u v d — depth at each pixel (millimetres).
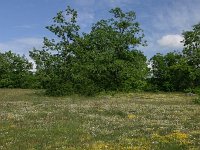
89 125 25859
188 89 73625
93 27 70438
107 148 18609
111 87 66375
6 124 26219
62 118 29344
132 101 46562
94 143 19766
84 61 61062
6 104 40812
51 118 29328
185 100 49156
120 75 66125
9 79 92875
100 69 61438
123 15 70938
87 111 34000
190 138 20625
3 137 21625
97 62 61719
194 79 80875
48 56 59219
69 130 23797
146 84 75438
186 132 22453
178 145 18875
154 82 83188
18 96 54438
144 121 27719
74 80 56625
